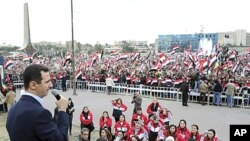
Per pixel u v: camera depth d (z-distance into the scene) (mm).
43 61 41219
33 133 2197
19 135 2205
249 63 35438
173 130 10062
